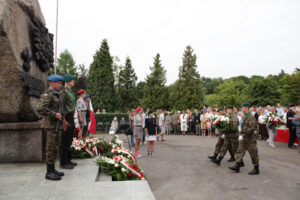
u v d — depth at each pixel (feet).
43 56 20.30
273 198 13.46
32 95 17.44
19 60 16.26
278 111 47.62
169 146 36.83
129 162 15.55
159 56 137.28
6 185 11.59
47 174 12.75
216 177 18.21
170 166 22.13
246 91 190.19
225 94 177.99
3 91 16.25
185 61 143.54
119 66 140.05
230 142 22.95
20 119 17.46
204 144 39.11
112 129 56.03
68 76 15.74
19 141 17.21
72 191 10.85
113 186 11.83
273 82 176.65
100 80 128.06
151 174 19.15
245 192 14.55
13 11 15.74
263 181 17.07
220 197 13.62
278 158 26.11
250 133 19.11
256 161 19.11
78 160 17.85
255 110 49.83
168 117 63.41
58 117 12.46
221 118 22.84
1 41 14.97
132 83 139.74
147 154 29.35
